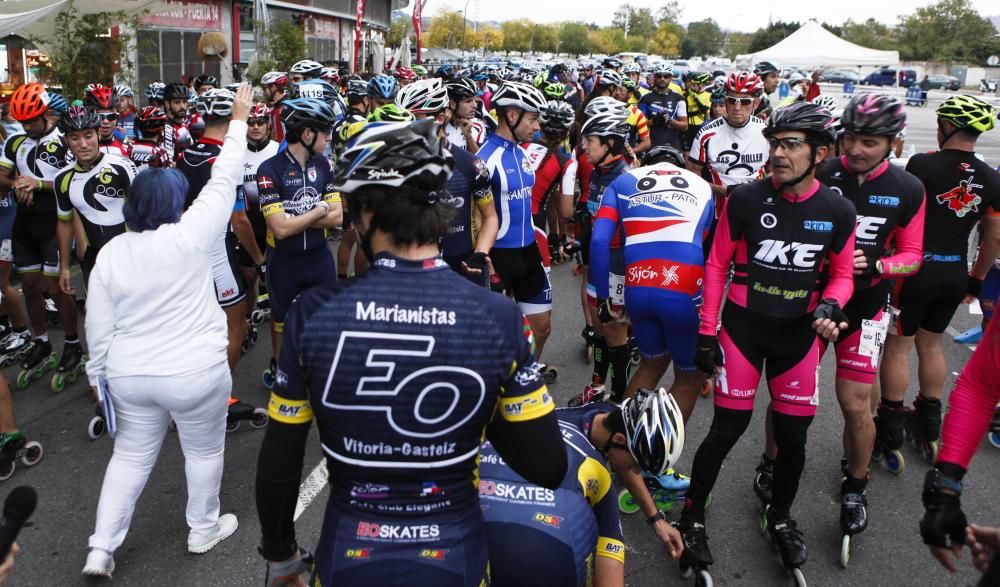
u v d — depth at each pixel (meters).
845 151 3.44
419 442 1.58
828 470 4.21
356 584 1.60
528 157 4.68
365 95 7.64
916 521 3.76
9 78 11.95
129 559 3.33
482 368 1.57
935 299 4.09
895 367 4.09
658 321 3.65
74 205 4.65
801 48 26.67
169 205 2.97
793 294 3.05
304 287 4.49
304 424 1.65
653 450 2.18
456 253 4.41
